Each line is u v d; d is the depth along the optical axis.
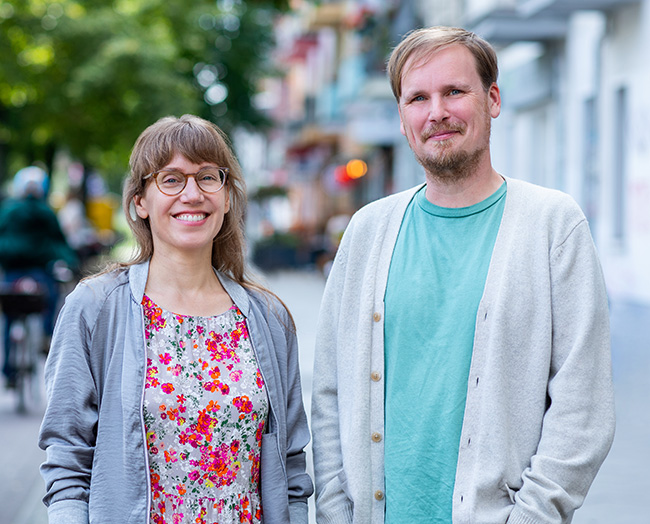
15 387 9.01
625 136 15.52
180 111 19.92
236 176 3.12
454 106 2.95
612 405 2.87
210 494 2.89
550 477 2.79
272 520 2.99
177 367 2.92
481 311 2.89
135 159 3.05
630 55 15.16
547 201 2.96
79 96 18.69
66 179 39.47
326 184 34.28
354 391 3.08
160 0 22.03
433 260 3.01
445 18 23.45
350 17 33.31
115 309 2.96
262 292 3.19
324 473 3.16
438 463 2.91
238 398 2.94
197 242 3.00
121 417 2.86
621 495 5.82
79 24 18.59
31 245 9.89
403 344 3.00
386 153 31.14
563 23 17.70
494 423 2.84
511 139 21.36
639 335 12.09
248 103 29.81
